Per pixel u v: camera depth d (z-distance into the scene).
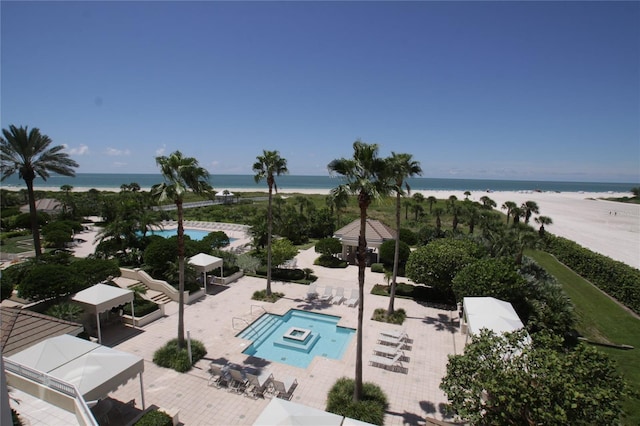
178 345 16.09
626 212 80.69
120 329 18.73
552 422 6.96
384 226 34.00
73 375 10.68
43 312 17.48
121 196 61.50
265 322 20.20
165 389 13.59
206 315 20.77
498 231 29.34
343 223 51.19
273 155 22.84
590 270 29.64
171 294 22.84
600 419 6.93
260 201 90.06
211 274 27.38
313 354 17.05
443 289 21.92
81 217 52.25
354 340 17.77
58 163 28.67
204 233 48.81
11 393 11.20
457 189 197.38
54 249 35.31
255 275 29.06
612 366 7.74
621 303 24.33
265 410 9.88
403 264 29.39
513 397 7.41
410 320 20.28
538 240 23.67
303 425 9.28
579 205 97.00
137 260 29.00
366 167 12.34
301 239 42.91
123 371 11.31
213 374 14.38
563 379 7.17
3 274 22.47
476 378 8.77
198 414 12.21
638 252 39.44
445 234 38.75
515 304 18.36
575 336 18.97
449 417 12.15
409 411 12.48
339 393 13.15
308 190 158.25
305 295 24.42
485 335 9.60
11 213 51.66
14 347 12.83
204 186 16.56
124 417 11.79
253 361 15.78
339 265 31.84
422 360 15.91
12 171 26.20
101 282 21.67
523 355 8.45
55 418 10.07
